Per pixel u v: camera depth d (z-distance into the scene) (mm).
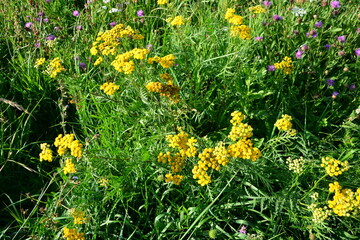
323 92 992
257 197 762
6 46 1157
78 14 1188
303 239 777
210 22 1075
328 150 893
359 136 912
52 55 1072
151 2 1290
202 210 779
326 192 787
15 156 931
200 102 943
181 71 996
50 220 759
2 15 1201
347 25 1043
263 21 1060
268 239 733
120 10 1140
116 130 908
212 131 955
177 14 1201
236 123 741
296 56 949
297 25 1029
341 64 994
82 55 1101
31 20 1153
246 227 796
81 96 958
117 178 817
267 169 814
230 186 802
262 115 909
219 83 969
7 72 1099
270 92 898
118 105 889
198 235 775
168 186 803
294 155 836
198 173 708
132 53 834
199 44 1007
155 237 791
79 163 770
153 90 796
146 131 924
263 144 880
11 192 905
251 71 927
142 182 840
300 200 761
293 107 966
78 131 1010
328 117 935
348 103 978
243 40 923
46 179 920
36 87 1029
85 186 833
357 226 758
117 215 786
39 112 1027
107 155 857
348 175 812
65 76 932
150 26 1194
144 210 825
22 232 817
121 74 951
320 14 1120
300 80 1010
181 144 745
